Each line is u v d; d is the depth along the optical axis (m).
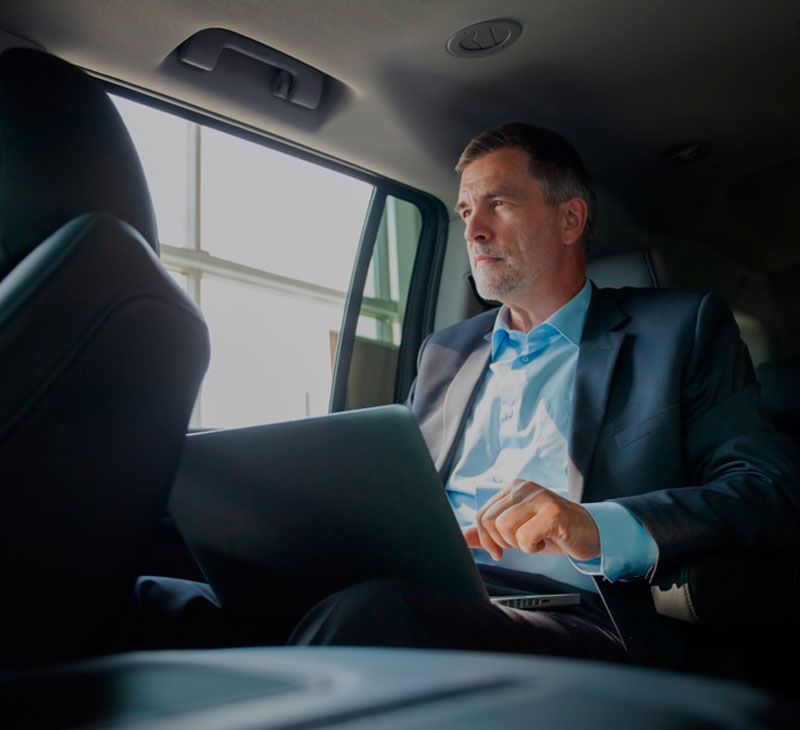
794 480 1.38
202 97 1.81
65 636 0.67
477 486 1.48
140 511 0.71
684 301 1.58
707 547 1.25
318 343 2.48
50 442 0.62
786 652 1.36
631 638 1.25
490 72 1.81
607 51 1.75
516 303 1.77
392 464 0.96
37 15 1.50
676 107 1.99
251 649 0.44
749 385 1.53
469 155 1.82
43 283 0.62
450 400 1.74
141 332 0.67
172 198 3.93
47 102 0.83
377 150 2.12
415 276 2.51
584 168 1.85
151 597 1.24
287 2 1.55
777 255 2.38
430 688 0.31
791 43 1.76
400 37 1.67
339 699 0.30
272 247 4.05
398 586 0.90
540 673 0.33
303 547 1.04
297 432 1.01
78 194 0.80
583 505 1.26
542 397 1.61
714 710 0.28
